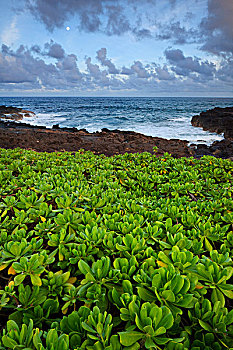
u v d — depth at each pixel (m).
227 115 24.22
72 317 1.20
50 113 44.81
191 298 1.26
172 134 20.14
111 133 14.65
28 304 1.36
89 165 4.73
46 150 8.41
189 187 3.39
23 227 2.21
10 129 14.11
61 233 1.85
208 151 9.59
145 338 1.12
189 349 1.23
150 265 1.58
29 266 1.54
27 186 3.37
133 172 4.30
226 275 1.43
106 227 2.08
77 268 1.79
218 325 1.19
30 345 1.09
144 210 2.40
